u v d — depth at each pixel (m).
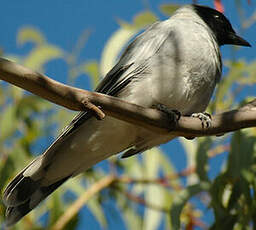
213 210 10.84
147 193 11.95
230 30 12.35
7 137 11.92
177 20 11.17
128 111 8.55
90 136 10.66
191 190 10.82
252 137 11.10
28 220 11.38
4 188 11.28
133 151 11.35
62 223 11.26
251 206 10.73
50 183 10.88
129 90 10.53
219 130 9.19
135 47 10.77
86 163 10.95
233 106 11.48
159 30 10.83
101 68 11.63
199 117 9.17
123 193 12.00
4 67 7.68
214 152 11.73
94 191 11.68
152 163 12.19
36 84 7.84
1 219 11.30
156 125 8.90
